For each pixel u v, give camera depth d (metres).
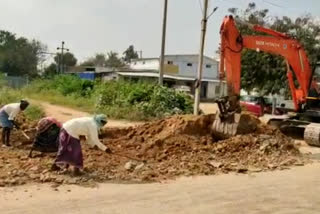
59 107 27.83
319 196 8.68
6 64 90.12
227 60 14.91
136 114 22.30
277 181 9.81
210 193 8.56
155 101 23.33
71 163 9.22
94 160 10.65
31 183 8.61
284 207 7.87
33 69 92.69
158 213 7.22
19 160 10.31
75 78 39.78
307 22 39.53
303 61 17.64
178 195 8.33
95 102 26.44
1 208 7.11
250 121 13.95
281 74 38.41
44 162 10.10
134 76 56.47
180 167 10.60
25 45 93.62
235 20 16.14
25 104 12.48
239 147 12.80
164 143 12.93
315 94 17.48
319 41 38.69
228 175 10.25
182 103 23.97
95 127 9.39
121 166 10.30
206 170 10.44
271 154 12.52
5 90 23.41
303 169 11.30
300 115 17.75
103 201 7.73
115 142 13.36
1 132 13.95
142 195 8.21
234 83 14.79
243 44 16.20
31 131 14.05
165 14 26.28
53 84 40.81
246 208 7.71
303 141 16.94
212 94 62.38
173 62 64.06
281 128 17.80
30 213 6.93
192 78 57.06
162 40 26.47
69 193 8.10
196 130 14.05
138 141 13.51
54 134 10.83
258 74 39.47
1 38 92.12
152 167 10.45
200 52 21.98
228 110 14.29
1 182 8.44
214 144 13.20
